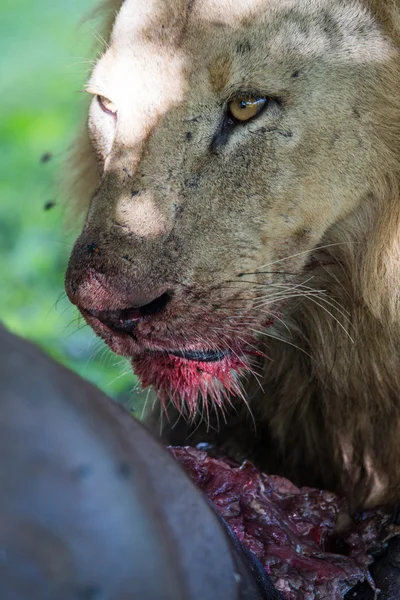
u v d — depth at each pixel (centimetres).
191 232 629
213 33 633
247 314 651
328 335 709
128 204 627
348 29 648
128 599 343
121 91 649
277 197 646
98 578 340
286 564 582
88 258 613
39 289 1259
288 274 670
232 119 640
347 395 716
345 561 602
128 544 346
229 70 632
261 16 634
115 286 604
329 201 665
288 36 636
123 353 635
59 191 860
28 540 335
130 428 398
